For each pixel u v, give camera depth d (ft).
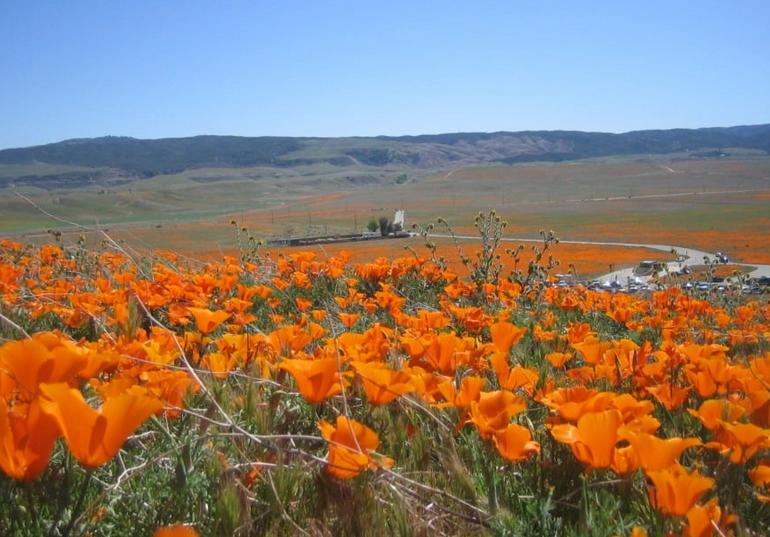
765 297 34.63
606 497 6.44
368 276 25.08
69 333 13.10
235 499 5.75
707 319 24.17
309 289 23.76
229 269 24.82
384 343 9.66
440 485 6.92
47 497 5.62
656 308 23.98
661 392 8.62
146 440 7.47
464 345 10.07
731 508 6.39
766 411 7.80
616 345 10.63
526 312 21.65
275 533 5.76
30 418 4.88
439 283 27.37
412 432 7.79
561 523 6.32
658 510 5.76
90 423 4.79
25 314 14.06
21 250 29.55
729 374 8.64
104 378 8.61
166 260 27.17
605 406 6.91
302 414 8.37
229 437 7.19
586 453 6.24
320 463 6.43
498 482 6.87
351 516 5.98
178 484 5.95
